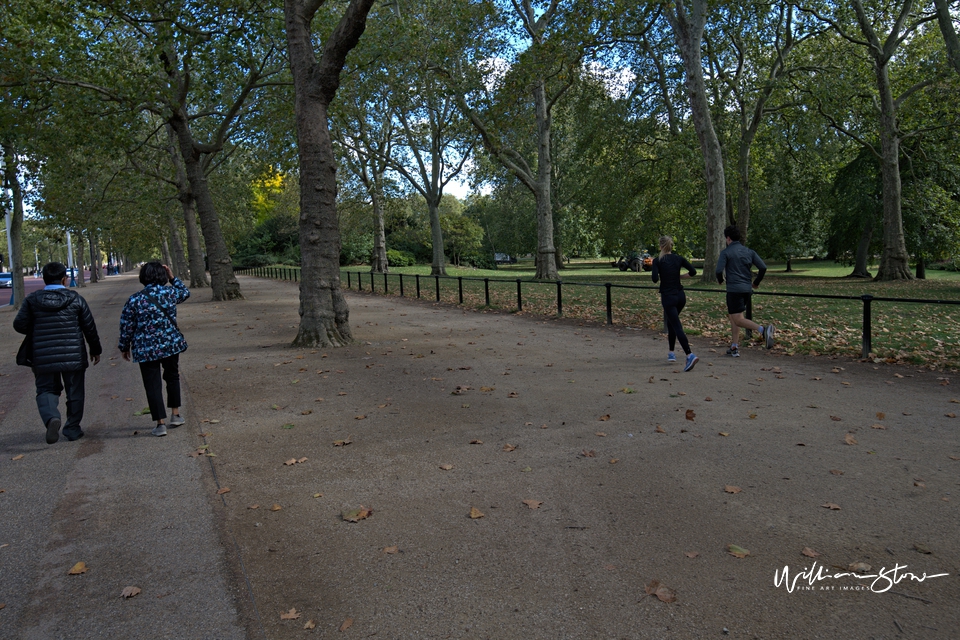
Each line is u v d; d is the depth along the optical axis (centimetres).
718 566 350
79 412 649
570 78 2277
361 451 573
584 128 3253
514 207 5512
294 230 6175
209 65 1892
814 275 3709
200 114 2428
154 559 381
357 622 309
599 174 3428
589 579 341
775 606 311
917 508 411
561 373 885
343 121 2711
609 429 609
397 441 599
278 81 2200
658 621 302
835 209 3294
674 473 488
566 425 629
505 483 482
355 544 393
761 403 686
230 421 696
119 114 2059
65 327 630
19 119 1717
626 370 890
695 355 927
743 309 962
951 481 452
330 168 1195
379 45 2009
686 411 645
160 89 1978
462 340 1239
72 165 2523
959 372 804
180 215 4103
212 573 362
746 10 2462
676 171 3067
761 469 490
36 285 5894
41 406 611
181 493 488
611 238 3547
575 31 1877
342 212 4925
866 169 3116
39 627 314
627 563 356
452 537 397
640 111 3033
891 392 716
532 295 2244
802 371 845
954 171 2900
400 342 1230
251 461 559
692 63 2297
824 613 304
